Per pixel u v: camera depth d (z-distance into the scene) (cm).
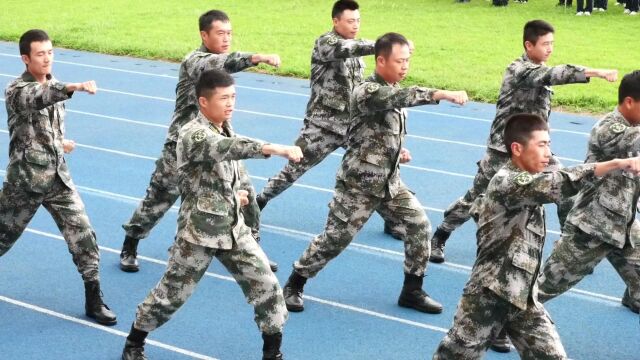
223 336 1034
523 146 779
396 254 1280
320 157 1302
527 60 1178
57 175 1031
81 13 3488
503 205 778
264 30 3120
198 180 883
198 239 883
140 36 3002
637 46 2841
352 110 1032
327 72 1270
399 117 1037
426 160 1742
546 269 979
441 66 2559
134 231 1191
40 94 963
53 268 1217
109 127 1973
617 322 1080
